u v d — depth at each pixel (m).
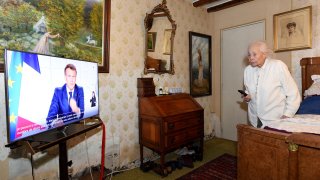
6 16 1.69
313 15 2.76
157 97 2.61
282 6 3.04
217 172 2.46
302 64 2.77
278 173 1.29
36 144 1.36
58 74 1.50
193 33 3.51
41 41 1.87
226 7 3.67
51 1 1.93
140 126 2.62
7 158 1.73
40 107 1.35
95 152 2.33
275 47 3.10
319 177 1.13
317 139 1.12
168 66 3.08
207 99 3.87
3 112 1.72
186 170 2.54
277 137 1.27
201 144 2.83
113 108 2.47
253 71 2.11
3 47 1.68
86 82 1.82
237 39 3.65
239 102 3.64
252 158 1.44
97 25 2.29
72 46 2.09
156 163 2.70
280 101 1.96
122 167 2.58
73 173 2.15
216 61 3.92
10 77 1.16
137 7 2.71
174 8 3.23
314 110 2.30
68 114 1.60
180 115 2.51
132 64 2.66
